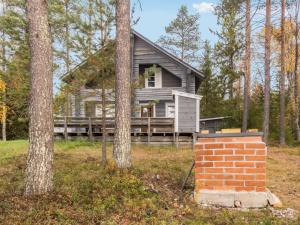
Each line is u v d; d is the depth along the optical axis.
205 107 37.19
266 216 6.03
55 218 5.62
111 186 7.25
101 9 10.62
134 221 5.63
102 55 10.92
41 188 6.59
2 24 13.96
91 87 11.73
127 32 9.70
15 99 14.87
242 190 6.75
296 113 27.39
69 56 11.28
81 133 20.02
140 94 23.70
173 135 18.86
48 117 6.68
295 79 27.20
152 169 9.80
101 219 5.64
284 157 15.42
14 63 13.77
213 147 6.92
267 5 20.28
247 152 6.78
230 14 32.78
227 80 36.03
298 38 26.39
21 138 31.89
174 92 19.16
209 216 6.00
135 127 19.06
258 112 25.83
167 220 5.69
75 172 8.95
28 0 6.68
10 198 6.45
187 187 7.79
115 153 9.29
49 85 6.72
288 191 8.02
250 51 23.16
